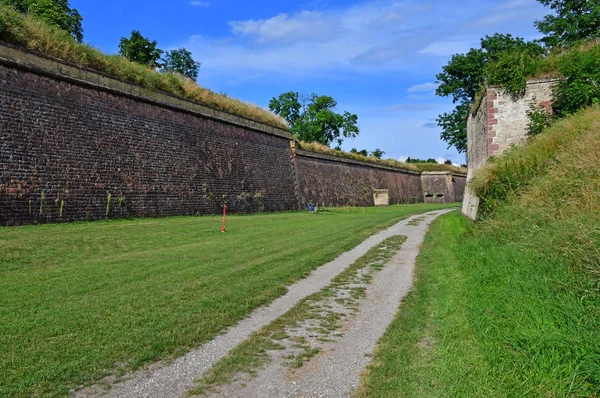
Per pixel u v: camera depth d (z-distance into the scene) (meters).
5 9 16.12
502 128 17.80
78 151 17.45
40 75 16.45
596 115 11.85
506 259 7.62
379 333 5.93
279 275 9.23
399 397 4.02
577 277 5.68
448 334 5.55
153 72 22.47
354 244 14.51
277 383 4.39
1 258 9.56
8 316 5.92
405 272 10.16
